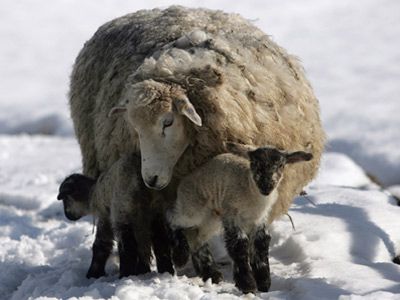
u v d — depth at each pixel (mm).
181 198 20828
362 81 125000
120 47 24797
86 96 25891
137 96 20312
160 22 24312
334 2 186500
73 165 48406
